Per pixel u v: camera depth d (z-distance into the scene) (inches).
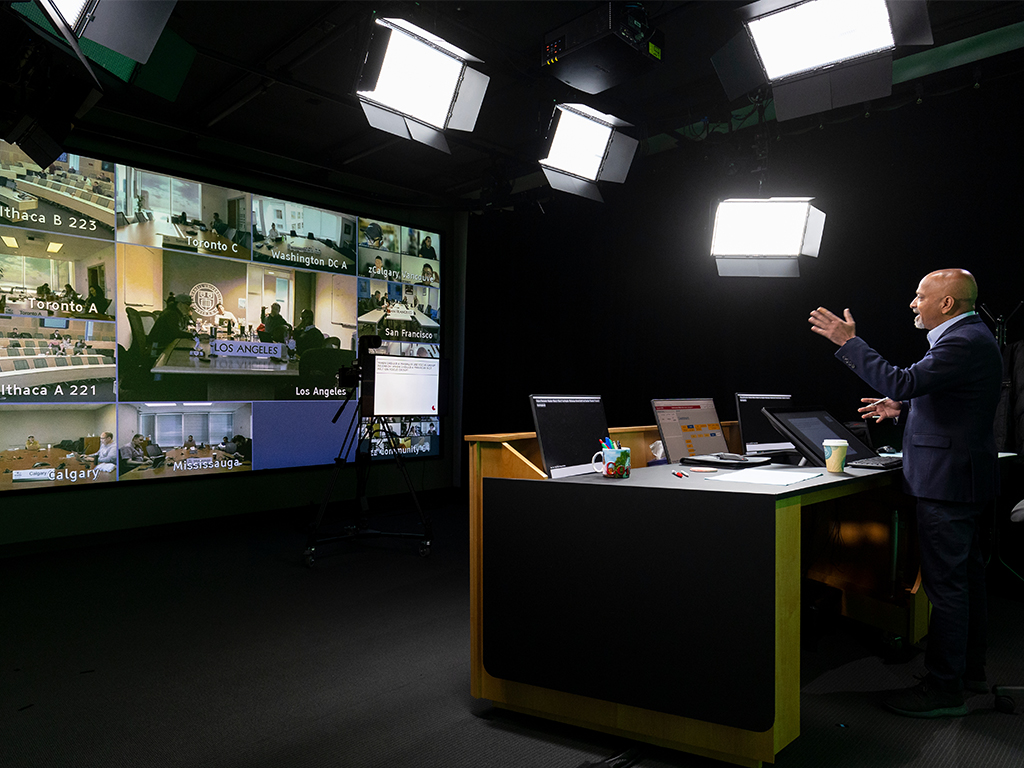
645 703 72.2
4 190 163.9
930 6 132.0
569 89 157.1
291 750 75.0
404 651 105.4
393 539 189.6
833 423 108.7
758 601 66.5
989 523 125.9
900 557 111.3
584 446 89.3
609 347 212.4
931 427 82.1
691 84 163.5
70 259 173.3
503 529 81.7
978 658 89.4
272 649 106.4
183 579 147.8
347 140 203.2
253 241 206.4
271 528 201.9
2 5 79.5
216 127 192.5
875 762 71.8
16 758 73.7
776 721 67.8
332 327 224.1
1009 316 135.1
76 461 174.4
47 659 102.5
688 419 111.3
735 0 126.4
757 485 73.8
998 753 73.8
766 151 151.9
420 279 250.1
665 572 71.4
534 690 80.8
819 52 99.3
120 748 75.7
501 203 203.5
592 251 216.7
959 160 143.9
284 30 140.4
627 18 119.4
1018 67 132.8
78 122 171.6
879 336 156.3
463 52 112.0
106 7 82.7
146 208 186.1
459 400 261.6
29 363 166.9
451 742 76.6
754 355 179.6
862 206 159.2
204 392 195.9
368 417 176.7
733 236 134.4
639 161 203.2
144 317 185.3
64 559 164.9
